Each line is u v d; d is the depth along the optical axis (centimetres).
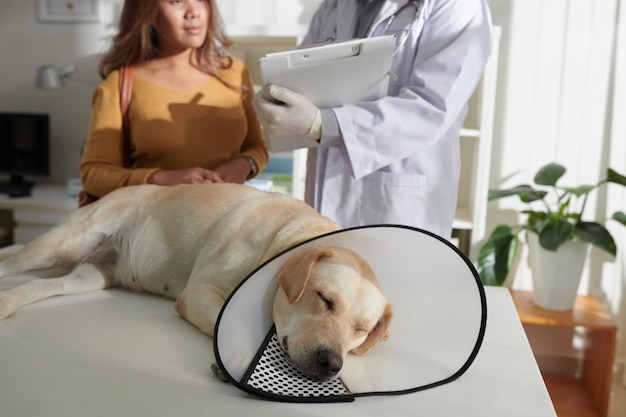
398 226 83
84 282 120
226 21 297
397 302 90
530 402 81
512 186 286
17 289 110
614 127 277
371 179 152
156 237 118
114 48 157
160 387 80
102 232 125
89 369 85
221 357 80
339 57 120
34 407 74
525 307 263
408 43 147
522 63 278
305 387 81
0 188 309
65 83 326
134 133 151
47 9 320
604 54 273
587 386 274
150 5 146
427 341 88
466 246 273
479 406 79
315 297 85
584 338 284
